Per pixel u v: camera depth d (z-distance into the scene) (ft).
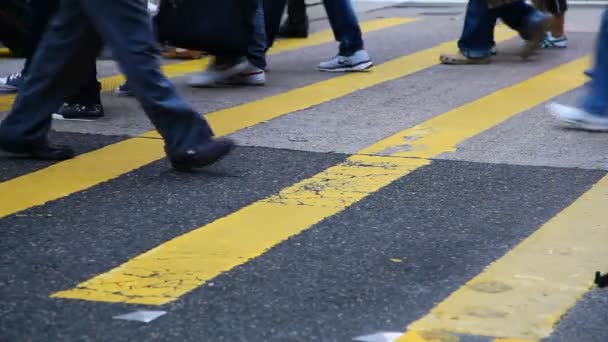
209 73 31.17
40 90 22.09
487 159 22.70
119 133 25.09
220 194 20.16
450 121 26.30
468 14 34.50
